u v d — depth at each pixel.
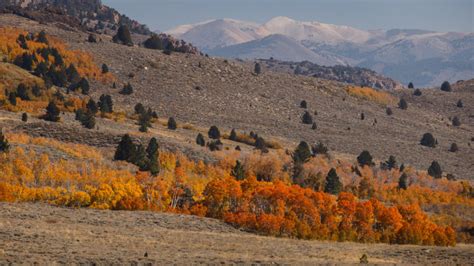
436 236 109.69
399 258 80.81
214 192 115.00
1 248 62.94
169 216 103.12
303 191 117.12
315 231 103.38
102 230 83.69
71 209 101.12
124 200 111.62
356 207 112.62
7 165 122.88
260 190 114.81
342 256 78.88
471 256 83.00
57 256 60.44
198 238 85.62
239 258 68.88
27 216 88.88
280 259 71.31
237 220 103.62
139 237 80.75
